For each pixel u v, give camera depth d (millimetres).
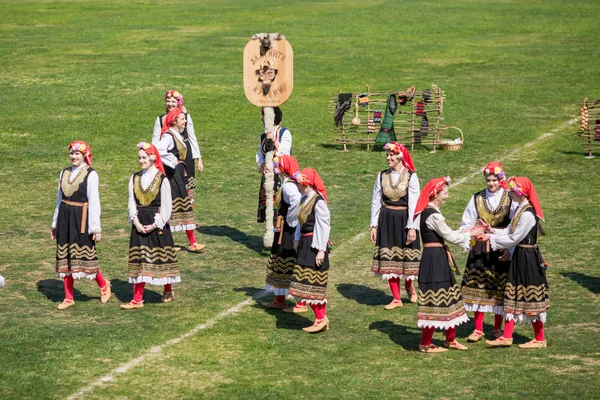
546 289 11078
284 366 10555
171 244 12680
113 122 26656
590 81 33781
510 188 10977
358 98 23812
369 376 10250
